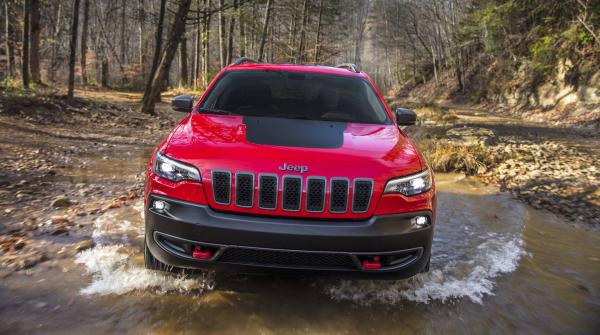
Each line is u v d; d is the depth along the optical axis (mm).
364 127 3381
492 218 5043
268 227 2527
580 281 3430
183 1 15000
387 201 2633
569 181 6977
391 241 2605
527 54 29703
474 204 5648
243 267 2639
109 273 3109
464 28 40219
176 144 2859
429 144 9242
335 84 4086
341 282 3160
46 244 3607
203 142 2842
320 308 2811
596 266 3760
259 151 2729
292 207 2604
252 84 3969
